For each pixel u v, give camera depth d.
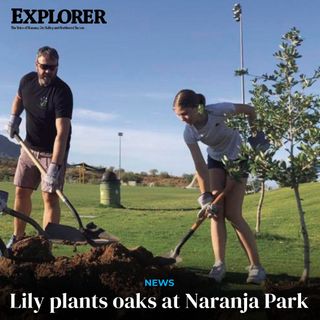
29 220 4.69
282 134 4.16
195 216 12.82
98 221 11.66
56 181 5.09
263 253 6.58
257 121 4.23
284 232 9.04
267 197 16.16
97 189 29.38
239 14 18.67
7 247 4.62
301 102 4.12
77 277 3.73
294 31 4.18
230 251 6.73
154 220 11.73
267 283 3.84
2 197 4.61
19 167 5.54
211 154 4.86
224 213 4.74
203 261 5.78
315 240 7.97
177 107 4.63
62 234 4.86
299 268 5.36
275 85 4.20
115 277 3.74
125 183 53.09
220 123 4.66
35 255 4.20
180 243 4.71
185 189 36.25
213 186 4.82
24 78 5.46
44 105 5.28
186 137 4.93
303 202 13.00
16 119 5.57
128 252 4.24
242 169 4.13
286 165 3.91
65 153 5.41
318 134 3.89
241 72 4.25
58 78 5.37
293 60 4.16
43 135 5.42
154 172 59.88
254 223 10.59
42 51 5.18
